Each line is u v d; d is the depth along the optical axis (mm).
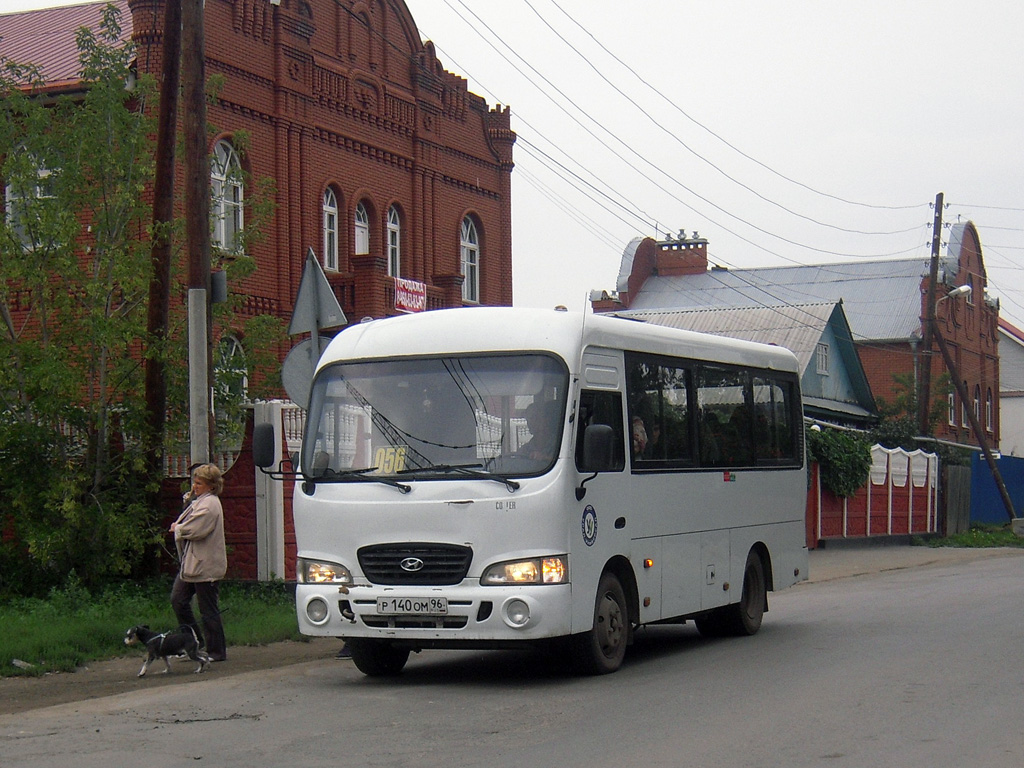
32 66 17391
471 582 10141
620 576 11570
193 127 14812
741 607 14031
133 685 11016
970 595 18875
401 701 9922
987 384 64938
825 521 32281
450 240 32562
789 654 12445
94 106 16719
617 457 11320
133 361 16734
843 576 24484
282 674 11609
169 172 16125
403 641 10578
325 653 13023
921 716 8906
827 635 14039
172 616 14625
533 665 11992
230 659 12609
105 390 16672
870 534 35156
